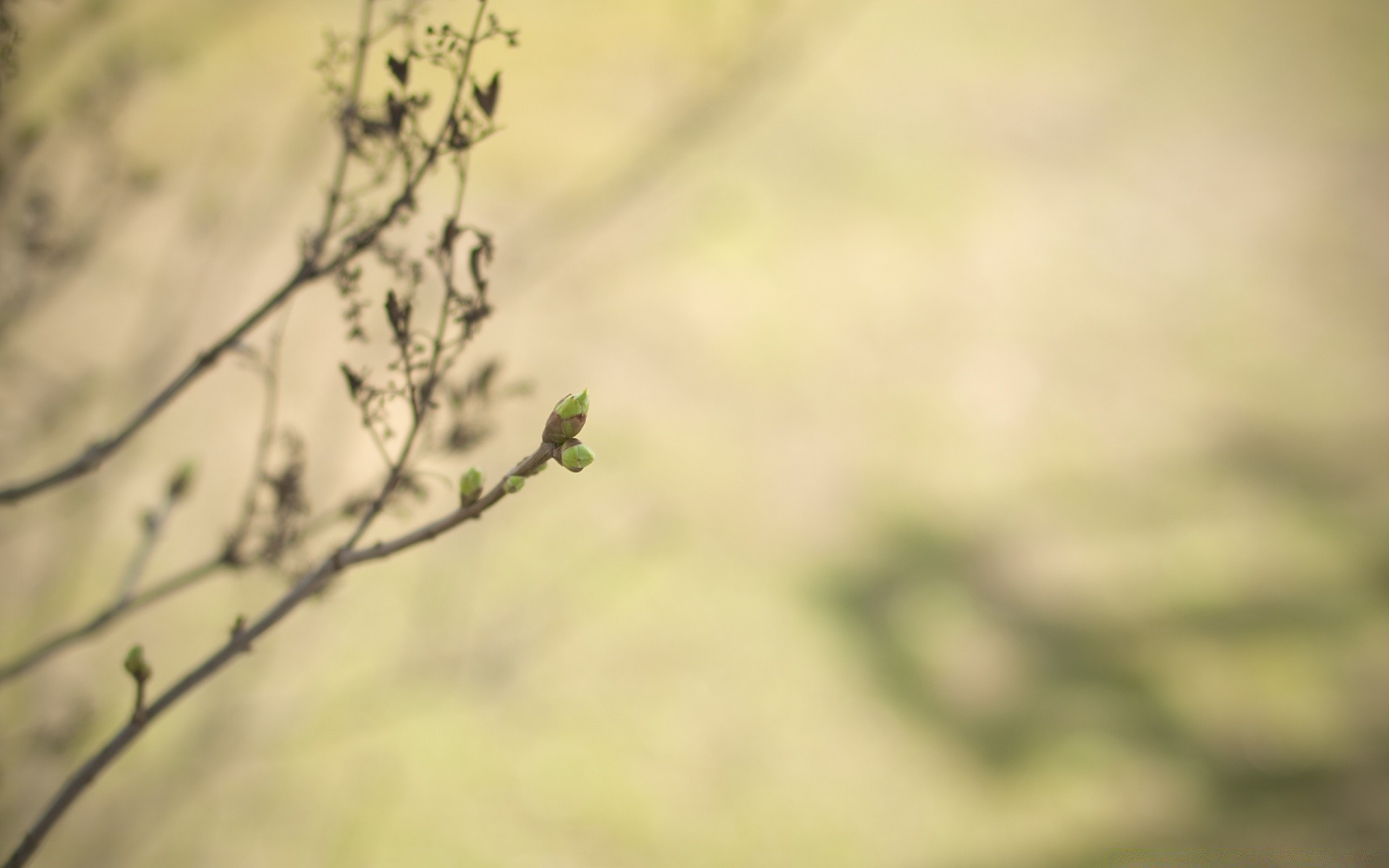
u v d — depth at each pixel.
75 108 0.96
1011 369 4.10
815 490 3.62
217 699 2.13
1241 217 4.82
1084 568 3.48
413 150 0.76
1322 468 3.86
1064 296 4.39
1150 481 3.78
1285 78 5.68
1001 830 2.78
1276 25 6.09
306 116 1.71
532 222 2.33
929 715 3.05
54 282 0.93
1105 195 4.89
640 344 3.76
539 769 2.68
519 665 2.74
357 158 0.78
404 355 0.74
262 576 2.01
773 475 3.63
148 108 2.31
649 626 3.07
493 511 3.08
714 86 2.03
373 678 2.47
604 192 2.31
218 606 2.27
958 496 3.69
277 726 2.25
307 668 2.45
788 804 2.77
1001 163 4.96
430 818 2.49
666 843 2.63
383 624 2.57
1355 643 3.23
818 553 3.42
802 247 4.36
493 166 3.45
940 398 3.97
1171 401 4.05
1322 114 5.42
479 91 0.75
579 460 0.72
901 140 4.91
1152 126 5.29
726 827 2.70
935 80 5.36
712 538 3.33
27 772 1.31
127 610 0.84
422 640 2.52
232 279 1.71
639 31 4.09
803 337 4.01
